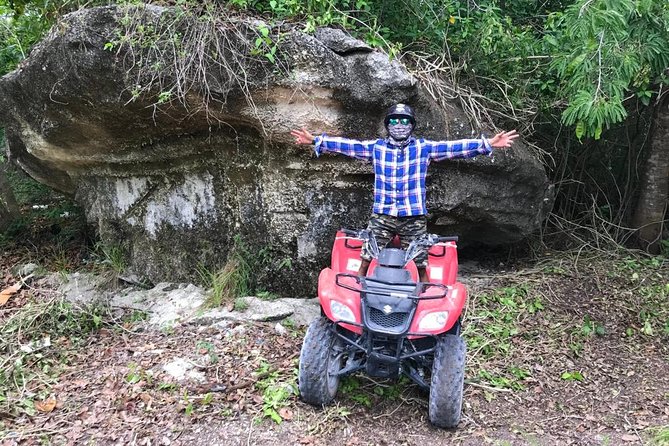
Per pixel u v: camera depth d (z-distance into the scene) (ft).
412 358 12.47
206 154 18.28
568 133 22.94
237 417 12.57
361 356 13.43
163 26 15.20
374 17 17.31
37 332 16.43
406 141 13.78
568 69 15.06
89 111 17.21
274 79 15.14
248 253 18.37
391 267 12.19
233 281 18.01
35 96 17.75
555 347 16.37
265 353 15.08
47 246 25.73
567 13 15.46
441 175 17.10
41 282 21.56
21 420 12.50
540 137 23.43
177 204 19.79
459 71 19.19
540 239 23.09
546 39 18.66
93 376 14.42
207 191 18.89
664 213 23.79
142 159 19.52
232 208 18.60
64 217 29.66
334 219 17.53
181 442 11.77
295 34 15.06
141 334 16.66
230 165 17.90
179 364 14.44
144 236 21.04
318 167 16.94
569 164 25.09
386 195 13.94
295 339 15.80
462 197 17.40
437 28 18.80
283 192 17.42
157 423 12.34
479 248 23.40
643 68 15.84
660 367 15.51
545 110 20.80
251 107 15.71
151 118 17.04
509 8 23.00
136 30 15.14
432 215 17.65
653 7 14.30
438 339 12.25
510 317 17.62
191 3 15.38
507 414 13.24
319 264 17.81
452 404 11.78
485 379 14.62
